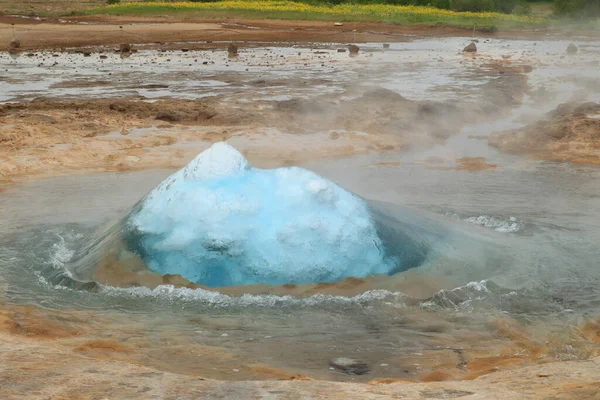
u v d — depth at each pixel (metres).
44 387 3.67
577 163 12.66
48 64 28.59
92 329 5.67
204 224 6.74
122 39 38.22
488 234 7.99
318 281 6.53
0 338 5.03
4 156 12.61
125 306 6.17
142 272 6.66
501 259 7.21
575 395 3.59
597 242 7.90
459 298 6.32
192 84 23.03
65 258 7.41
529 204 9.72
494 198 10.09
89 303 6.25
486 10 58.38
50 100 19.28
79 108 17.52
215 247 6.63
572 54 35.28
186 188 7.04
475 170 12.18
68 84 22.86
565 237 8.08
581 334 5.74
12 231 8.29
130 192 10.47
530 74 26.80
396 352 5.33
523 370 4.46
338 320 5.93
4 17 46.16
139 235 6.98
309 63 29.61
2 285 6.63
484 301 6.30
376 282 6.54
